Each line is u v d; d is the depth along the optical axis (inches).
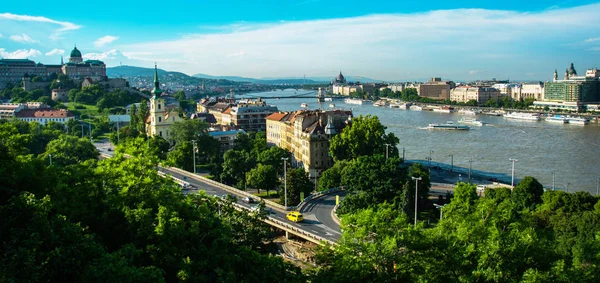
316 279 2925.7
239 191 7396.7
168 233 2957.7
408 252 3053.6
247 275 2842.0
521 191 5861.2
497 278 2775.6
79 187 3523.6
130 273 2351.1
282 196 7145.7
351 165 6481.3
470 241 3147.1
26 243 2359.7
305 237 5472.4
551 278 2778.1
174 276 2896.2
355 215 3309.5
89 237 2625.5
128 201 3373.5
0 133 3659.0
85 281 2332.7
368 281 2915.8
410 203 5920.3
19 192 2974.9
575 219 4569.4
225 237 3181.6
